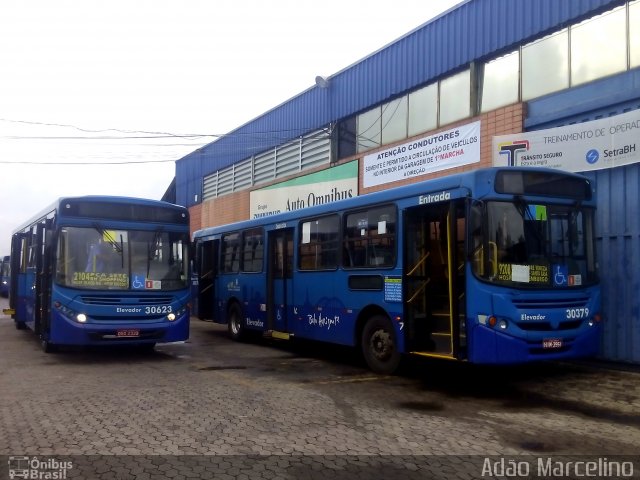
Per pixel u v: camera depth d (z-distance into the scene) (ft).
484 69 43.73
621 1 34.35
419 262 29.91
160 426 20.67
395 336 30.14
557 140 36.50
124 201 36.78
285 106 70.23
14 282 55.83
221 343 46.96
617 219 33.71
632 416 22.63
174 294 37.17
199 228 94.17
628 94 33.14
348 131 59.16
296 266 39.60
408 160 49.57
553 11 38.06
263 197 73.87
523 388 27.96
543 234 27.12
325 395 26.22
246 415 22.35
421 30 49.24
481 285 25.58
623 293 33.30
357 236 33.63
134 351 41.55
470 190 26.25
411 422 21.52
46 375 31.17
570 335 26.86
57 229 34.99
